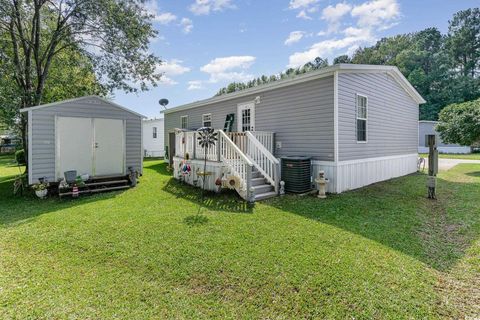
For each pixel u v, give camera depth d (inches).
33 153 288.2
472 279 112.5
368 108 328.5
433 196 254.5
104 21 368.2
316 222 186.5
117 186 320.2
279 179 276.4
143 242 154.9
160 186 326.3
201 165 302.8
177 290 107.7
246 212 213.2
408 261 127.7
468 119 441.1
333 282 110.1
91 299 101.5
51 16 401.1
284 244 149.1
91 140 327.6
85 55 420.8
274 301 99.9
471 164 535.2
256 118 375.2
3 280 115.0
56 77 447.5
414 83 1325.0
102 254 140.5
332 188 279.7
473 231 167.0
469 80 1256.2
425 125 946.7
